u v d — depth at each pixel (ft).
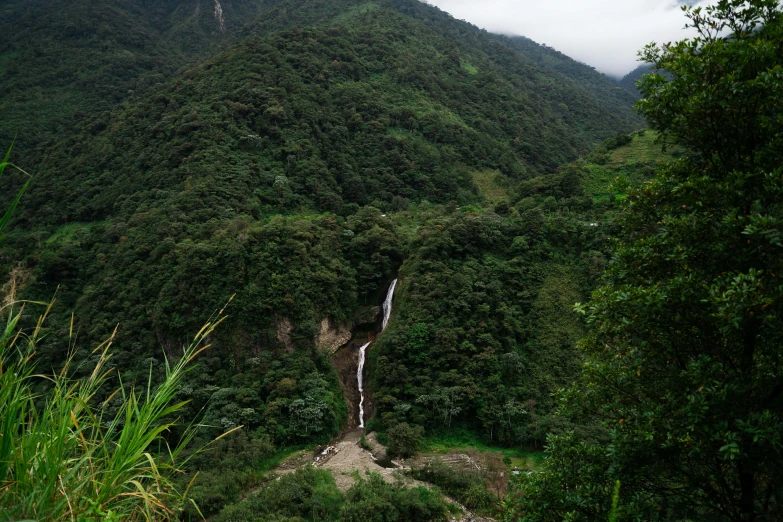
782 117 19.13
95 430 12.76
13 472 10.87
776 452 17.78
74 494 10.95
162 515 13.84
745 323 19.60
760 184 20.11
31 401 11.86
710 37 22.16
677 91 21.94
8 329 11.89
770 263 18.80
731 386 18.33
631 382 22.79
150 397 13.01
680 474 21.61
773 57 19.83
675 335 21.86
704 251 21.35
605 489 22.84
